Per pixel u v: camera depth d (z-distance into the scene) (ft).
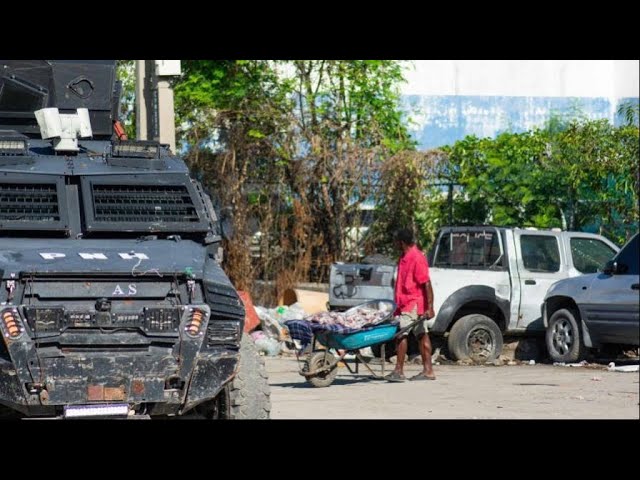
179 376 54.80
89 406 53.88
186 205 62.49
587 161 148.05
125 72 165.99
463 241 116.67
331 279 111.86
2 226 59.21
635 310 104.47
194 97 152.76
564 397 84.84
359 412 75.77
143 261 56.54
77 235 60.59
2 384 53.21
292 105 157.69
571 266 116.47
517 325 114.11
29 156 63.00
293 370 104.73
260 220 145.38
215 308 56.13
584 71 226.79
